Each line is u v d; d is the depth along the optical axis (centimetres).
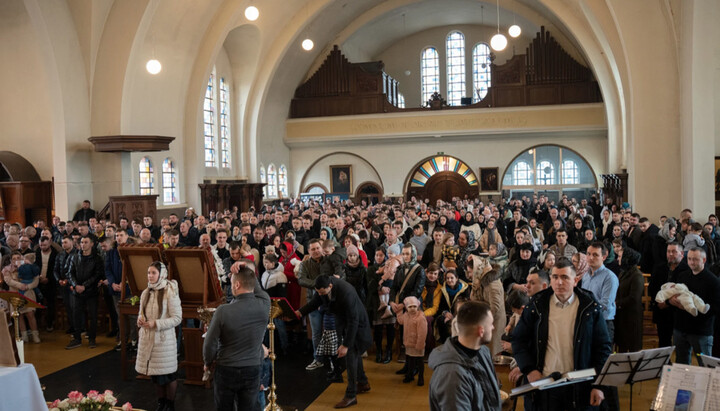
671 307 696
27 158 1880
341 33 2995
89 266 966
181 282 793
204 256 771
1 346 405
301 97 3053
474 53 3281
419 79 3356
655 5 1400
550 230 1362
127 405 487
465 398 340
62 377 828
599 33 2008
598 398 428
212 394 757
